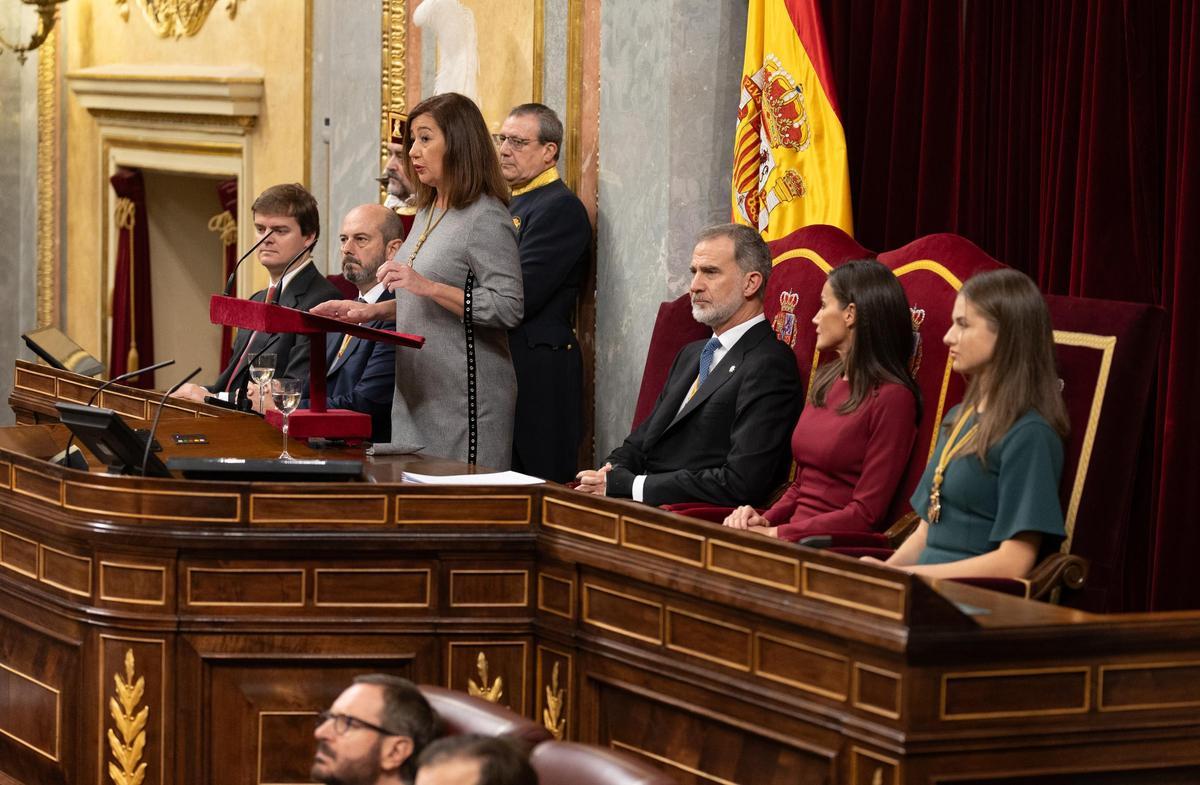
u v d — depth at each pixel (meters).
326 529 5.11
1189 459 6.06
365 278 7.99
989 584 4.72
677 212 8.48
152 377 15.04
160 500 5.09
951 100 7.14
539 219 8.58
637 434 6.97
